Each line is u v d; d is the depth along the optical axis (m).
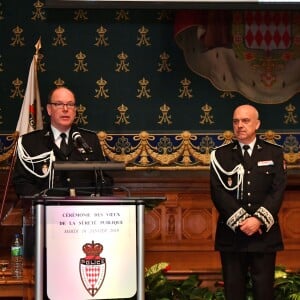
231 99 7.61
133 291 4.20
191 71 7.62
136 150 7.45
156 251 7.36
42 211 4.09
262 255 5.65
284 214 7.43
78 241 4.15
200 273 7.03
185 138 7.47
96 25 7.62
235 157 5.78
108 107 7.55
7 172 7.28
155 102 7.58
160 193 7.42
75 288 4.13
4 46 7.54
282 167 5.77
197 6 7.33
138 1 7.33
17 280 5.64
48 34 7.58
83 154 5.41
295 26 7.64
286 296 6.26
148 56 7.62
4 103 7.48
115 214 4.20
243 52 7.63
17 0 7.59
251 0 7.35
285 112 7.62
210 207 7.45
